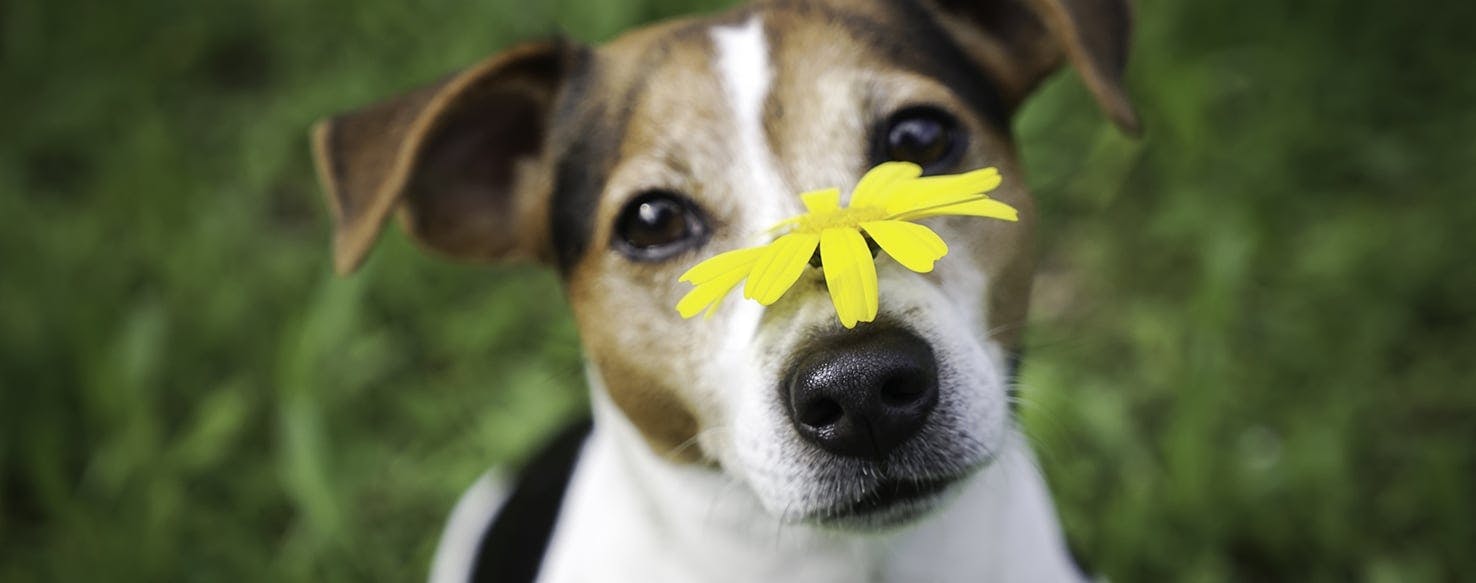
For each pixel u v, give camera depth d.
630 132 0.54
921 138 0.53
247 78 1.03
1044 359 0.75
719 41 0.54
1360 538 0.69
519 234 0.59
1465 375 0.74
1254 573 0.70
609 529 0.58
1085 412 0.72
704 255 0.53
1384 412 0.73
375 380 0.79
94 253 0.85
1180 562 0.68
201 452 0.75
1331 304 0.76
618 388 0.55
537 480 0.64
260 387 0.79
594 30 0.88
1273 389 0.74
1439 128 0.82
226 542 0.74
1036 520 0.57
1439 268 0.77
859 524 0.51
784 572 0.56
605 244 0.54
